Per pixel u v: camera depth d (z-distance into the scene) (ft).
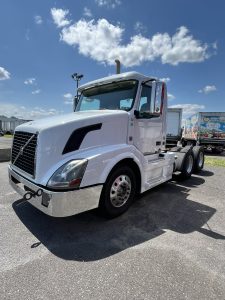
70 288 7.14
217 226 11.69
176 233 10.85
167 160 17.15
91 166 10.26
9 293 6.89
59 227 11.23
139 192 13.78
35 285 7.25
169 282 7.47
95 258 8.75
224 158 42.63
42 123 11.02
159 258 8.79
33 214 12.62
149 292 7.02
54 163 10.05
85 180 10.05
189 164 22.29
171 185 19.70
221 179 22.48
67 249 9.34
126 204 12.75
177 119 54.95
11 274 7.75
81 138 10.72
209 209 14.03
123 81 13.93
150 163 14.65
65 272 7.91
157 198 15.96
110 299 6.72
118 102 13.97
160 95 13.06
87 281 7.48
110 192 11.66
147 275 7.80
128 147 12.36
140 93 13.53
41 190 9.64
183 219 12.47
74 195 9.73
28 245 9.57
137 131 13.66
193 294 6.97
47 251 9.18
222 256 8.98
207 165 32.04
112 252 9.18
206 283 7.45
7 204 14.05
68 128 10.38
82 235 10.52
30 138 10.68
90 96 15.80
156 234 10.71
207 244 9.87
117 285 7.30
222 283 7.47
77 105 16.72
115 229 11.15
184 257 8.87
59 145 10.14
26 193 10.10
